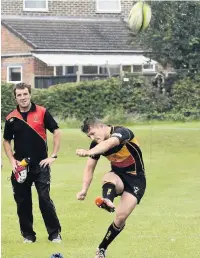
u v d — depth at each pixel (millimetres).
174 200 24344
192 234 19359
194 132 46000
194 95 56844
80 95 56250
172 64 62188
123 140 15781
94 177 30000
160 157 35812
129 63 68625
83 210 22906
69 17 74312
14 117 18359
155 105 56438
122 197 16203
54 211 18656
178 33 60969
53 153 18594
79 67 68375
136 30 38031
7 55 70750
